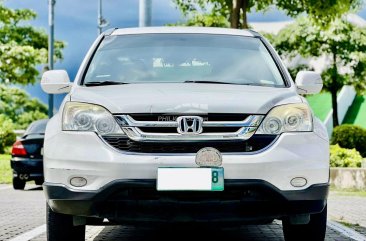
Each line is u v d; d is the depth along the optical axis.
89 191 5.73
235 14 22.41
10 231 8.71
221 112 5.82
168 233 8.30
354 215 10.88
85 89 6.47
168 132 5.77
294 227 6.72
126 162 5.68
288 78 7.02
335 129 25.53
